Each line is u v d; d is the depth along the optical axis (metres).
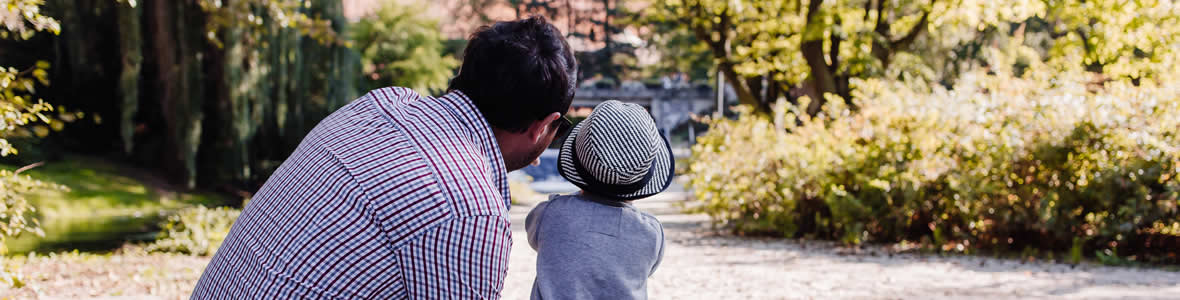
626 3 22.97
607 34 57.00
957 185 9.20
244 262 1.31
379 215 1.23
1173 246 8.36
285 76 23.64
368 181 1.25
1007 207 9.00
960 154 9.52
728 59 20.33
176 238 9.95
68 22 22.34
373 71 49.47
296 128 24.28
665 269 7.67
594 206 2.02
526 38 1.45
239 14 10.33
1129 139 8.48
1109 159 8.58
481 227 1.24
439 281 1.22
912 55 21.88
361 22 49.19
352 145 1.33
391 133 1.33
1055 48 14.17
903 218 9.66
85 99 23.92
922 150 9.66
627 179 1.96
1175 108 8.48
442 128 1.34
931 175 9.56
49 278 6.86
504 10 54.12
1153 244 8.48
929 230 9.80
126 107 20.91
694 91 60.22
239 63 21.78
